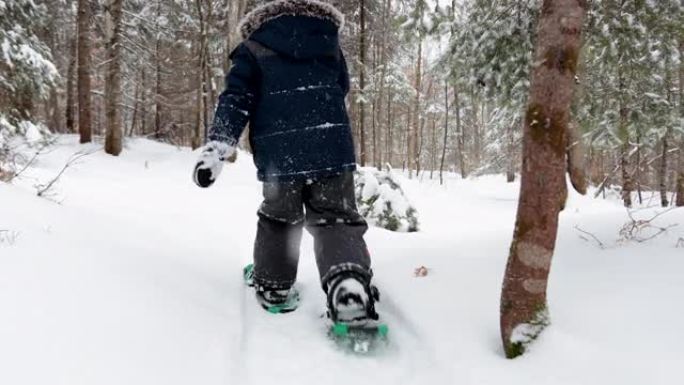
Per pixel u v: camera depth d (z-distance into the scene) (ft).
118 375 5.34
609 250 9.04
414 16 18.78
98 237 10.11
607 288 7.59
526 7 19.20
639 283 7.56
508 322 6.55
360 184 22.94
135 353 5.89
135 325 6.52
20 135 31.27
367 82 62.54
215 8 60.08
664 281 7.47
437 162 134.62
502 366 6.32
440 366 6.70
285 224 8.71
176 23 63.46
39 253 7.80
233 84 8.32
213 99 60.44
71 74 66.59
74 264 7.80
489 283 8.66
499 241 10.94
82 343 5.67
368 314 7.85
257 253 8.84
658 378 5.46
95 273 7.70
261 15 8.59
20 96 34.32
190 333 6.95
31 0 35.86
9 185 12.55
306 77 8.47
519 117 34.45
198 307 8.04
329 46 8.70
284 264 8.70
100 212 14.10
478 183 65.21
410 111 90.94
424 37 19.07
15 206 10.41
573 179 37.35
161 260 9.96
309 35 8.50
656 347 5.96
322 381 6.58
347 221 8.56
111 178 34.37
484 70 22.39
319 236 8.45
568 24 6.10
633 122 24.66
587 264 8.63
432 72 28.30
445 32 20.65
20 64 33.42
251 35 8.70
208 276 9.98
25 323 5.65
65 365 5.18
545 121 6.18
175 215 17.15
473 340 7.05
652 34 16.49
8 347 5.14
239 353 7.04
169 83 72.79
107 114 47.88
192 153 51.29
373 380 6.65
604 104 23.30
